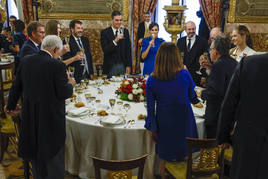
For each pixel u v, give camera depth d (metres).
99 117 2.55
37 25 2.89
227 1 6.54
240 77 1.56
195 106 2.82
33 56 2.12
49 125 2.09
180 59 2.17
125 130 2.32
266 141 1.44
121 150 2.37
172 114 2.16
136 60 7.09
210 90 2.28
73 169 2.68
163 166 2.39
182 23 3.65
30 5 6.48
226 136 1.73
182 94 2.17
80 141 2.52
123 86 3.10
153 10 6.78
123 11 6.65
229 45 2.27
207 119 2.35
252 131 1.49
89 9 6.56
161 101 2.18
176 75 2.14
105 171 2.52
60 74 2.07
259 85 1.46
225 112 1.66
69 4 6.47
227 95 1.64
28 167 2.32
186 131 2.21
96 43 6.83
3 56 5.86
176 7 3.54
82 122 2.43
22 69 2.14
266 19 6.77
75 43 4.21
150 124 2.20
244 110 1.53
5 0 7.20
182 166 2.28
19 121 2.24
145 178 2.52
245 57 1.57
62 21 6.55
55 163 2.21
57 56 2.23
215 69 2.25
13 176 2.83
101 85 3.73
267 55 1.47
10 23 7.05
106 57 4.59
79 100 3.01
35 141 2.11
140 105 2.91
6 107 2.33
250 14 6.71
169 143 2.21
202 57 3.07
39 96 2.06
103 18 6.65
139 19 6.79
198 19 7.34
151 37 4.44
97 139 2.42
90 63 4.40
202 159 1.99
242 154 1.54
